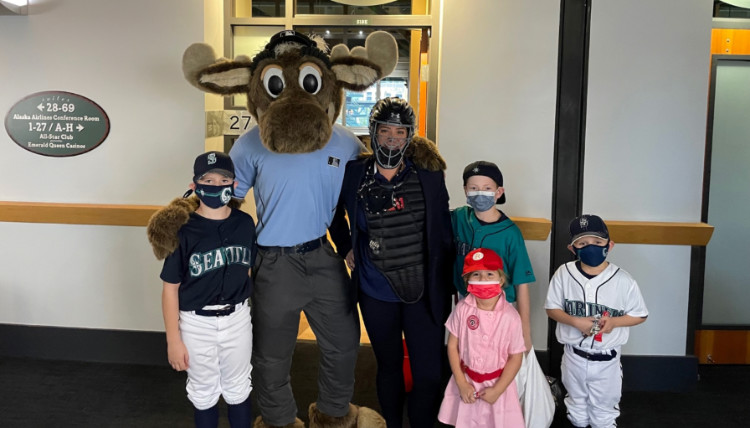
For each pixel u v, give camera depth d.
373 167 2.36
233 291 2.32
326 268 2.45
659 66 3.17
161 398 3.11
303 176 2.33
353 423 2.61
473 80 3.23
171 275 2.24
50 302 3.56
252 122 3.59
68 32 3.40
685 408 3.10
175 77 3.38
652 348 3.32
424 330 2.37
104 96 3.43
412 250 2.32
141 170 3.46
